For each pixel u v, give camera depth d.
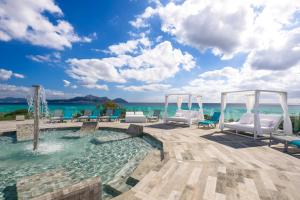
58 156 5.07
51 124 10.41
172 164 3.53
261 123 7.16
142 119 11.74
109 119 12.74
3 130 8.10
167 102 11.30
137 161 4.59
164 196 2.28
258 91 6.41
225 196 2.30
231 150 4.76
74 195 1.83
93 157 4.99
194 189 2.48
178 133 7.44
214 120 9.45
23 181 3.17
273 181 2.78
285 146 4.66
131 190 2.43
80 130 8.66
